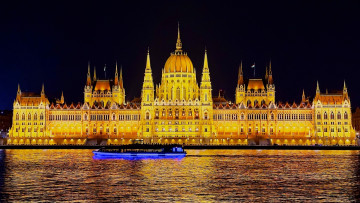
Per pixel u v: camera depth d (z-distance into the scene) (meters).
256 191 134.75
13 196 127.75
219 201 122.56
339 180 153.50
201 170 176.12
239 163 199.75
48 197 126.56
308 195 129.75
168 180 152.50
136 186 141.62
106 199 124.31
